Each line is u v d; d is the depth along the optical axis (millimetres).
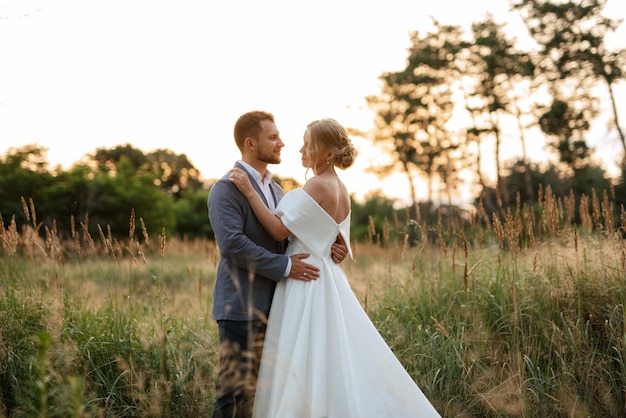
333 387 3121
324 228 3348
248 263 3207
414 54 24031
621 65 16984
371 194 27109
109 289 4551
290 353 3164
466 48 21219
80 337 3848
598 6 17297
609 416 3512
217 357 3803
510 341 4031
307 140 3465
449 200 9359
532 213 4859
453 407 3645
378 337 3258
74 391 2729
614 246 4238
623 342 3650
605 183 15203
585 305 4094
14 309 3943
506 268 4539
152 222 15289
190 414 3451
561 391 3535
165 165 32969
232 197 3295
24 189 13445
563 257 4410
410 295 4766
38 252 4793
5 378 3453
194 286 6355
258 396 3188
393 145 25953
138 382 3400
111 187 14852
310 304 3217
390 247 6891
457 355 3795
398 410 3109
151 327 4105
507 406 3490
